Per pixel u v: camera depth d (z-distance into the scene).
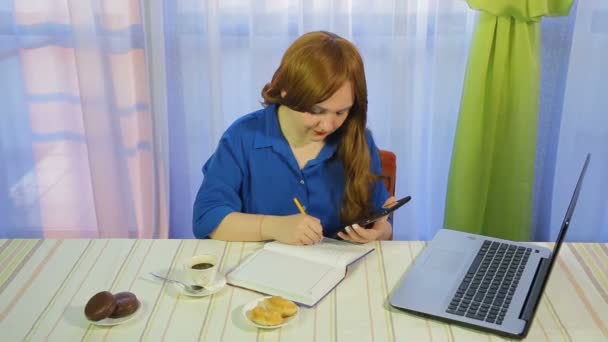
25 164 2.47
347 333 1.09
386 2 2.25
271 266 1.29
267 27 2.25
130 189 2.44
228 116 2.43
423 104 2.40
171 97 2.39
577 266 1.33
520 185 2.37
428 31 2.35
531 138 2.32
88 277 1.28
